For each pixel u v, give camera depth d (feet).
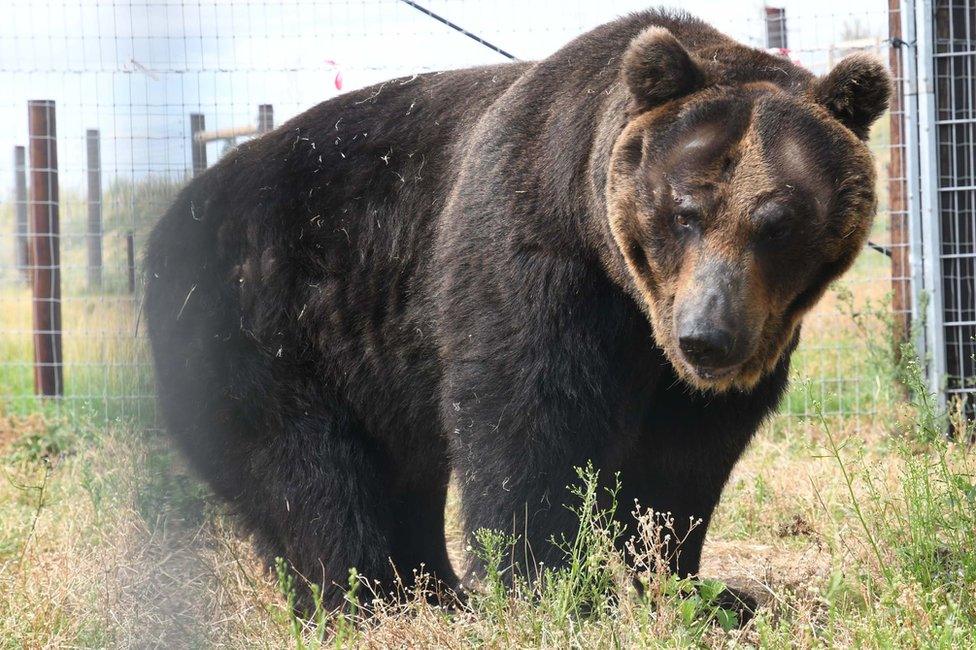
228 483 31.42
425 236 29.96
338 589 30.17
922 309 50.06
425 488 32.63
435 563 33.45
